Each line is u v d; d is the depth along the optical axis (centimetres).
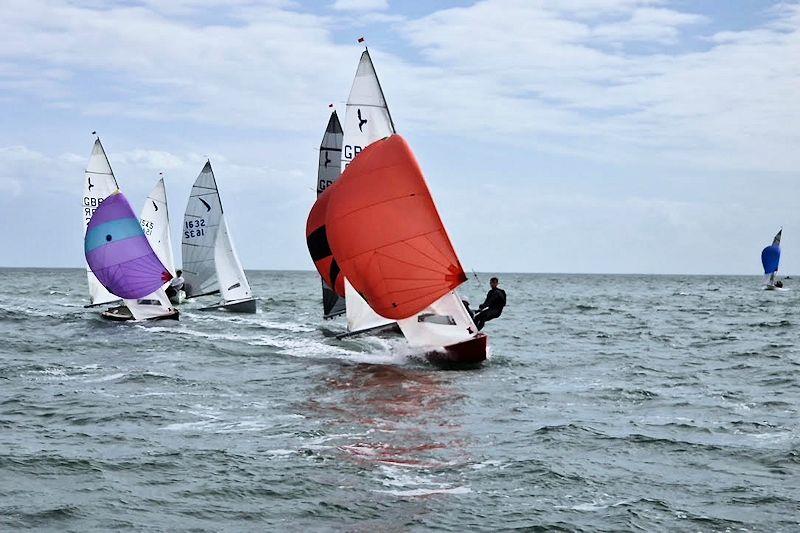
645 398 2691
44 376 2972
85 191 5359
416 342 3334
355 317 3719
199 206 5922
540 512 1593
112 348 3722
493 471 1841
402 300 3306
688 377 3155
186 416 2353
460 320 3312
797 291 13388
